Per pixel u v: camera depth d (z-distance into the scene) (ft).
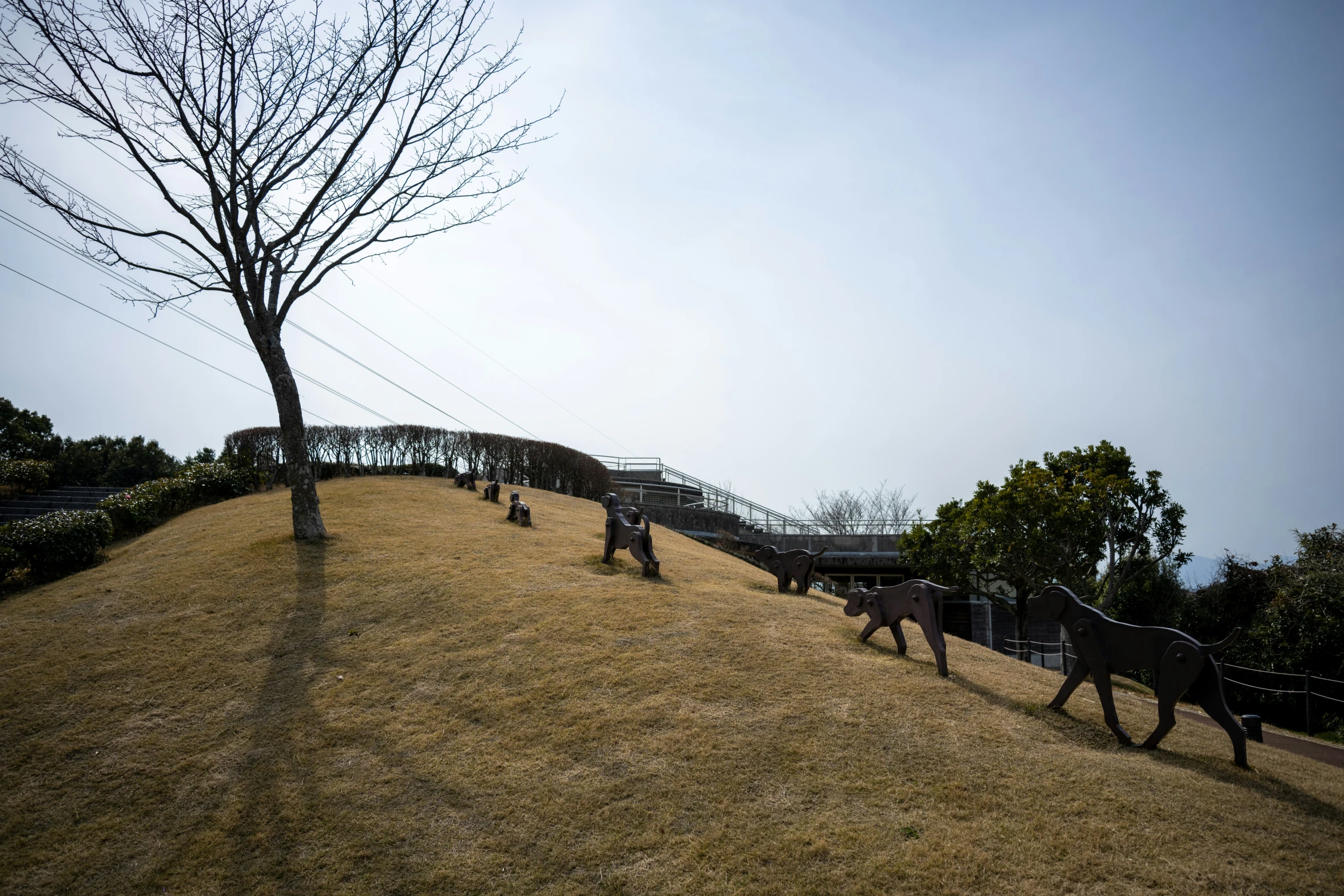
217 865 21.06
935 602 32.91
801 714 27.27
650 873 19.74
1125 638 27.20
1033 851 19.79
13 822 22.99
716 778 23.50
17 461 76.38
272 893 19.86
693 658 31.96
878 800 22.26
